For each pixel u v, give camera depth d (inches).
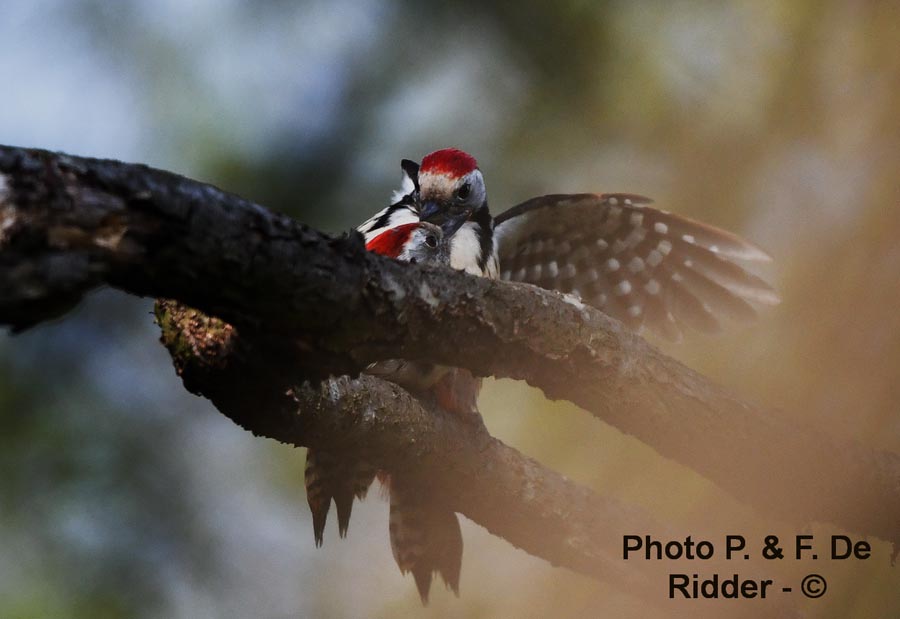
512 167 493.7
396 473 315.6
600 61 488.4
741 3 492.7
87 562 461.7
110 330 493.4
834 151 470.6
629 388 270.2
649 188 486.3
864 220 438.6
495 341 246.8
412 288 228.4
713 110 486.3
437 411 313.0
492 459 314.7
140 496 482.6
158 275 188.1
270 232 197.0
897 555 339.0
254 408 256.7
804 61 481.1
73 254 174.7
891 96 464.8
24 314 172.2
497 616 427.2
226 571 496.4
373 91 480.1
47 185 172.1
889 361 402.0
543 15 481.4
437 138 487.2
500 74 490.6
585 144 493.4
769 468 288.2
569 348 258.4
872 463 293.6
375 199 470.9
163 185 183.0
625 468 408.8
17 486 458.3
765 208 469.7
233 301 200.4
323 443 288.0
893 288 408.8
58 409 473.1
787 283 436.1
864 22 478.9
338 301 212.4
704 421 279.0
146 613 465.1
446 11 480.1
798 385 410.9
